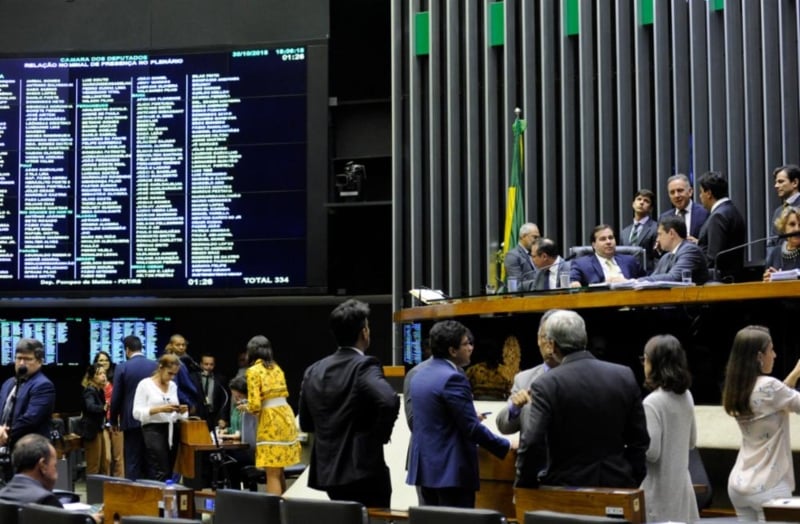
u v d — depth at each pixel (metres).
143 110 11.33
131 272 11.27
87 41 11.72
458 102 11.19
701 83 9.98
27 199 11.39
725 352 5.71
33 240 11.38
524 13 10.84
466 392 4.88
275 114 11.20
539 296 6.06
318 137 11.16
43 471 4.82
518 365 6.61
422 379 4.96
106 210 11.30
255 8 11.52
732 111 9.78
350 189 11.51
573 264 7.01
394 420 5.07
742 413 4.61
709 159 9.95
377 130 12.08
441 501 4.90
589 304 5.79
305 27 11.41
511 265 8.31
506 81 10.88
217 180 11.22
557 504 4.05
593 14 10.69
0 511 4.47
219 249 11.19
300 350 11.98
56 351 11.95
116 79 11.38
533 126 10.79
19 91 11.45
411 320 7.88
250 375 7.90
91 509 5.29
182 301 12.05
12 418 6.98
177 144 11.28
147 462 8.75
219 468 8.50
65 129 11.40
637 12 10.34
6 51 11.74
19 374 7.07
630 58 10.45
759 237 9.62
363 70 12.19
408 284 11.33
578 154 10.69
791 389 4.59
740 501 4.62
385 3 12.10
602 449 4.27
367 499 5.20
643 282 5.72
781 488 4.54
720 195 7.17
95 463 10.51
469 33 11.12
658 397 4.56
